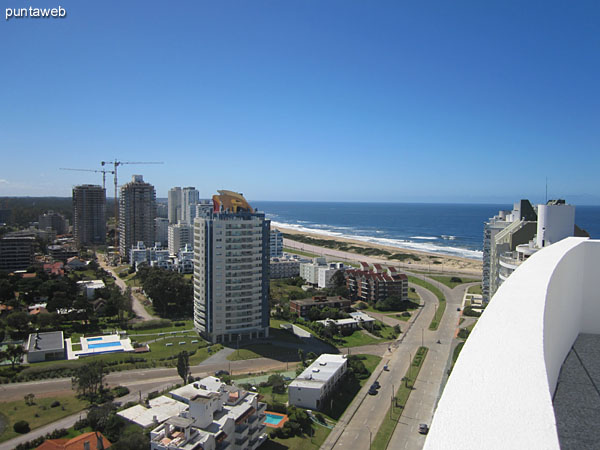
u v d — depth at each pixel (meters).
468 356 6.91
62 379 84.62
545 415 5.00
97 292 144.62
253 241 110.00
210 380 76.56
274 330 118.50
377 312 142.00
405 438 65.75
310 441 64.12
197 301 112.62
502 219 128.75
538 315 8.12
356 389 82.75
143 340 108.75
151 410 68.31
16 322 109.38
